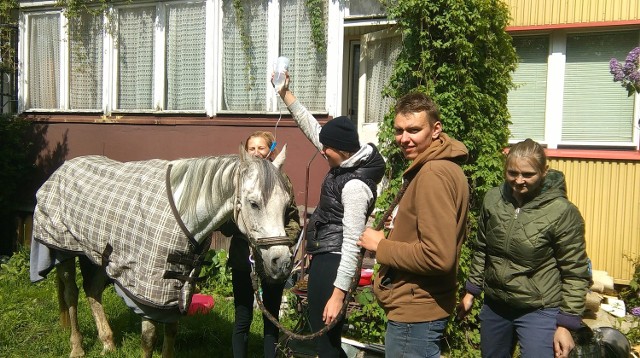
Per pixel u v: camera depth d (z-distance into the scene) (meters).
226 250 7.08
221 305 5.71
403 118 2.62
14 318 5.31
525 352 3.00
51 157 8.27
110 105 7.98
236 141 7.16
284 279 3.18
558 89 6.41
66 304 4.76
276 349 3.87
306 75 6.92
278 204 3.17
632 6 5.96
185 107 7.58
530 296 2.95
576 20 6.18
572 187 6.27
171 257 3.41
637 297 5.89
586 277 2.90
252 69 7.17
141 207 3.52
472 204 4.93
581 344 3.34
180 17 7.54
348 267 2.95
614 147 6.24
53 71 8.43
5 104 8.69
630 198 6.02
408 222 2.59
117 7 7.88
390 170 5.04
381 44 6.55
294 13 6.94
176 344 4.81
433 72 4.97
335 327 3.24
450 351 4.68
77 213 3.95
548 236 2.90
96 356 4.53
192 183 3.45
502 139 5.27
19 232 8.44
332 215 3.18
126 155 7.82
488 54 5.21
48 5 8.27
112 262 3.60
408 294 2.58
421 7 4.89
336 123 3.09
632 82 4.96
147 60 7.77
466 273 4.72
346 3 6.62
